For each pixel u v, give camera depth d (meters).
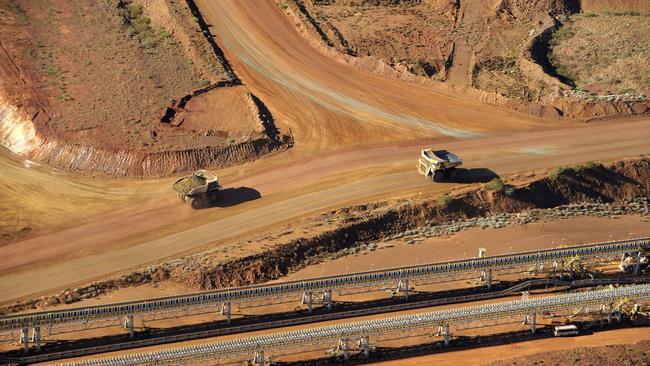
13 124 110.88
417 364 75.50
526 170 107.88
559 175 105.81
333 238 93.06
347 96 122.75
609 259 93.12
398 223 97.31
